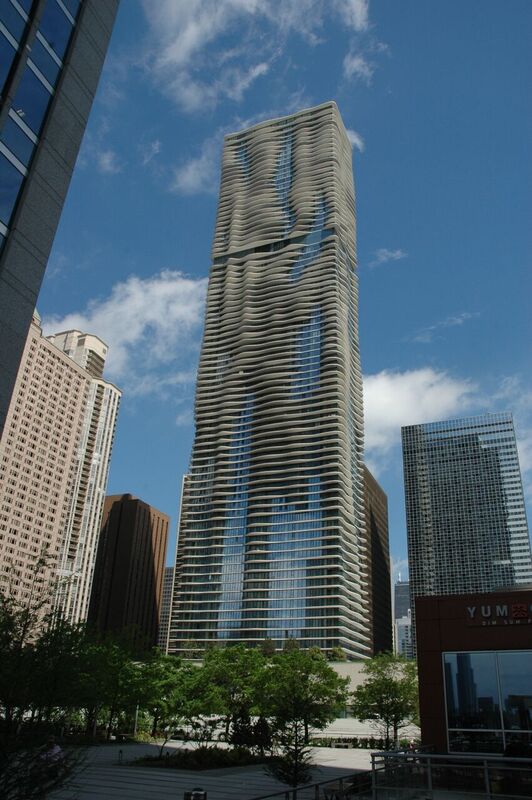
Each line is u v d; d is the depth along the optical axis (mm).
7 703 17078
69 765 17594
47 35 29297
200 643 192625
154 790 31953
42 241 27406
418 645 29234
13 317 25391
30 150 27516
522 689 26906
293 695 39250
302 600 187000
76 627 33469
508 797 16609
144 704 55625
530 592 28328
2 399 24438
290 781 33156
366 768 48344
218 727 77812
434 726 27578
